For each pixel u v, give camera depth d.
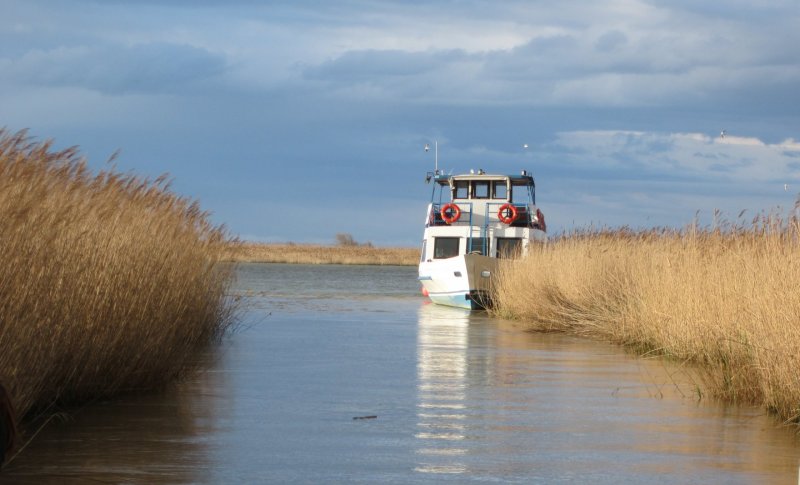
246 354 20.14
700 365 18.06
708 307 17.91
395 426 12.06
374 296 49.16
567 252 29.97
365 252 116.56
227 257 24.58
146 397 13.88
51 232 12.37
